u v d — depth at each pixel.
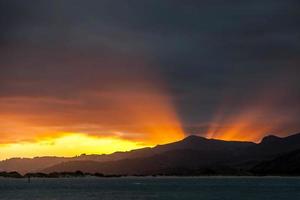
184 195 178.12
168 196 172.12
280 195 172.12
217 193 190.62
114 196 173.00
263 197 162.38
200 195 177.88
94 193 194.75
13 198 164.62
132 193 195.75
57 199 157.88
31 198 164.12
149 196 173.25
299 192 191.75
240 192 196.12
